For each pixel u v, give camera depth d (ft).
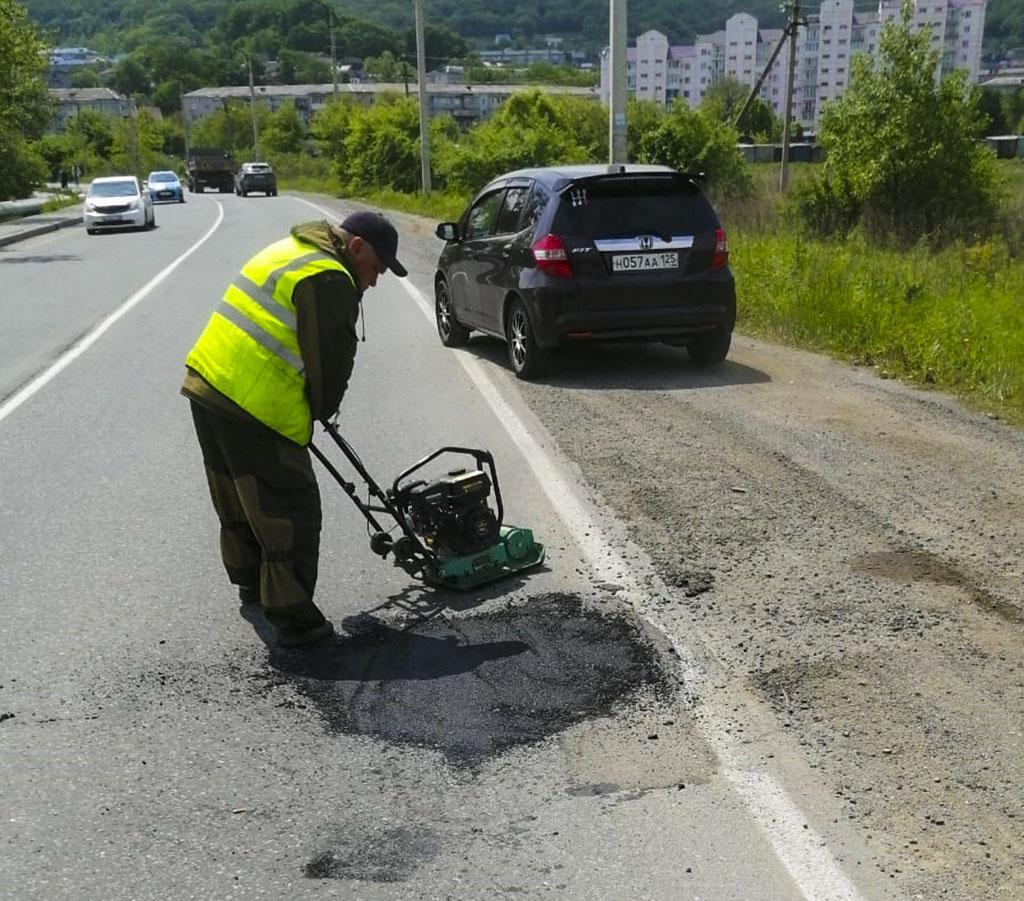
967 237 67.26
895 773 10.72
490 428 24.40
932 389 27.48
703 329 29.40
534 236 28.68
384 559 16.61
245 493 13.47
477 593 15.35
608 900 9.05
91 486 21.11
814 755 11.07
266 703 12.49
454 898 9.13
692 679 12.66
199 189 216.74
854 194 74.49
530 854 9.68
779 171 144.15
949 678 12.57
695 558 16.31
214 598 15.57
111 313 43.75
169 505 19.88
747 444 22.47
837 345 32.86
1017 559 16.02
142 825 10.26
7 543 18.06
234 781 10.94
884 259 49.52
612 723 11.79
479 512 15.47
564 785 10.70
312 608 13.76
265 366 13.28
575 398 27.22
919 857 9.48
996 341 28.89
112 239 87.10
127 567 16.84
